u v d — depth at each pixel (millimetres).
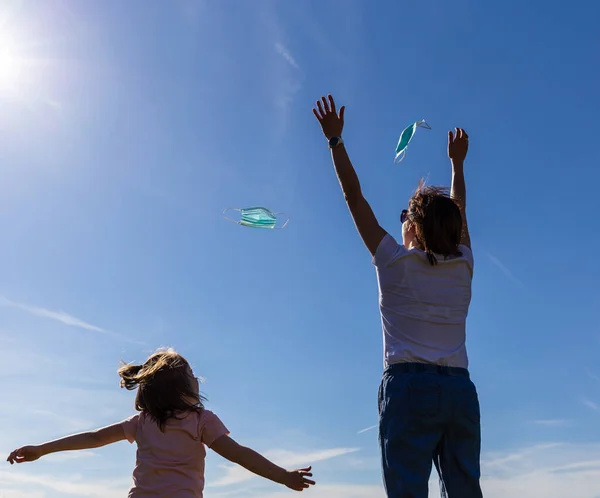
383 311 2609
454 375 2467
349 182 2738
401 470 2354
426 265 2574
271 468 2957
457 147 3326
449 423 2412
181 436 3016
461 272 2625
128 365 3197
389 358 2523
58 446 3016
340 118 2867
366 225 2670
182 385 3104
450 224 2631
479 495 2395
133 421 3121
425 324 2514
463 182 3266
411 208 2732
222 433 3033
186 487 2939
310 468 2928
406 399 2410
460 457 2424
